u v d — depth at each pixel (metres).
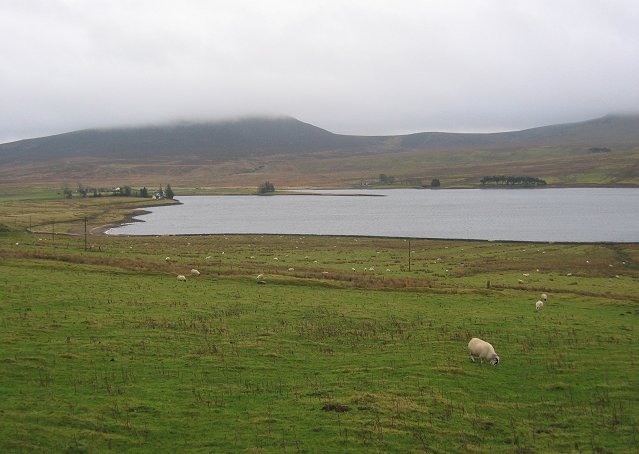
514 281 73.44
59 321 37.59
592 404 25.59
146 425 21.84
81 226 178.50
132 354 31.08
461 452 20.64
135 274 62.09
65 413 22.33
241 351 32.91
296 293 55.59
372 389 26.92
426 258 101.88
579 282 73.81
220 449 20.16
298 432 21.72
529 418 23.98
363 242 132.38
